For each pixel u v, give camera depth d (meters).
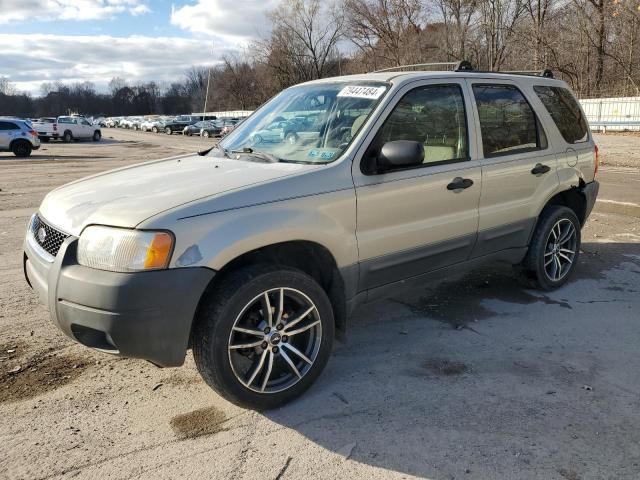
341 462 2.77
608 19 34.62
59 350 4.00
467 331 4.31
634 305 4.80
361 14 49.06
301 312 3.30
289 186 3.22
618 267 5.86
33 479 2.65
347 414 3.19
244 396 3.11
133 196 3.16
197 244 2.88
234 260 3.20
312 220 3.25
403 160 3.37
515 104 4.66
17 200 10.79
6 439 2.96
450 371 3.67
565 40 37.19
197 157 4.21
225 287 3.00
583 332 4.26
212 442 2.94
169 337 2.84
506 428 3.03
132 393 3.44
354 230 3.48
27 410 3.24
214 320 2.96
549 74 5.36
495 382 3.52
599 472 2.66
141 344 2.81
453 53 42.75
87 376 3.65
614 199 9.22
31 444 2.92
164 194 3.11
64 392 3.44
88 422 3.13
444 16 43.53
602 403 3.26
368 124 3.61
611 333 4.23
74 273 2.87
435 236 3.95
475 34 41.47
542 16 38.22
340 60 61.62
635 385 3.46
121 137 48.16
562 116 5.18
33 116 140.88
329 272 3.50
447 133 4.07
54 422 3.12
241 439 2.97
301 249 3.47
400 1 47.00
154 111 142.75
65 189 3.67
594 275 5.61
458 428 3.03
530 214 4.75
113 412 3.23
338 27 56.19
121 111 143.12
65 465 2.76
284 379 3.29
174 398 3.38
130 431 3.04
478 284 5.37
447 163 4.00
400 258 3.77
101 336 2.90
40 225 3.42
